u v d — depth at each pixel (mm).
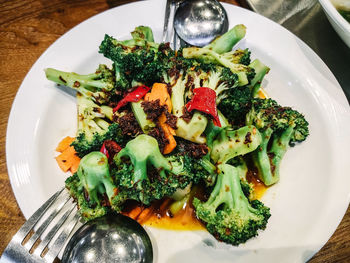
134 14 252
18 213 192
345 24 205
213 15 248
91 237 170
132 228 181
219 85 202
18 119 207
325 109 209
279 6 283
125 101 203
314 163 199
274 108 207
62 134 219
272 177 206
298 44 236
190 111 188
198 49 225
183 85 204
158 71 202
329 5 214
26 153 195
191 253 183
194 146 194
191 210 205
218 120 186
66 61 235
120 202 183
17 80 239
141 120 194
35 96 218
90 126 214
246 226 173
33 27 261
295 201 192
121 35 247
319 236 165
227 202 188
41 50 251
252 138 194
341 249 178
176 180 181
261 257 172
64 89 229
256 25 247
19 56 248
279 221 186
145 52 198
